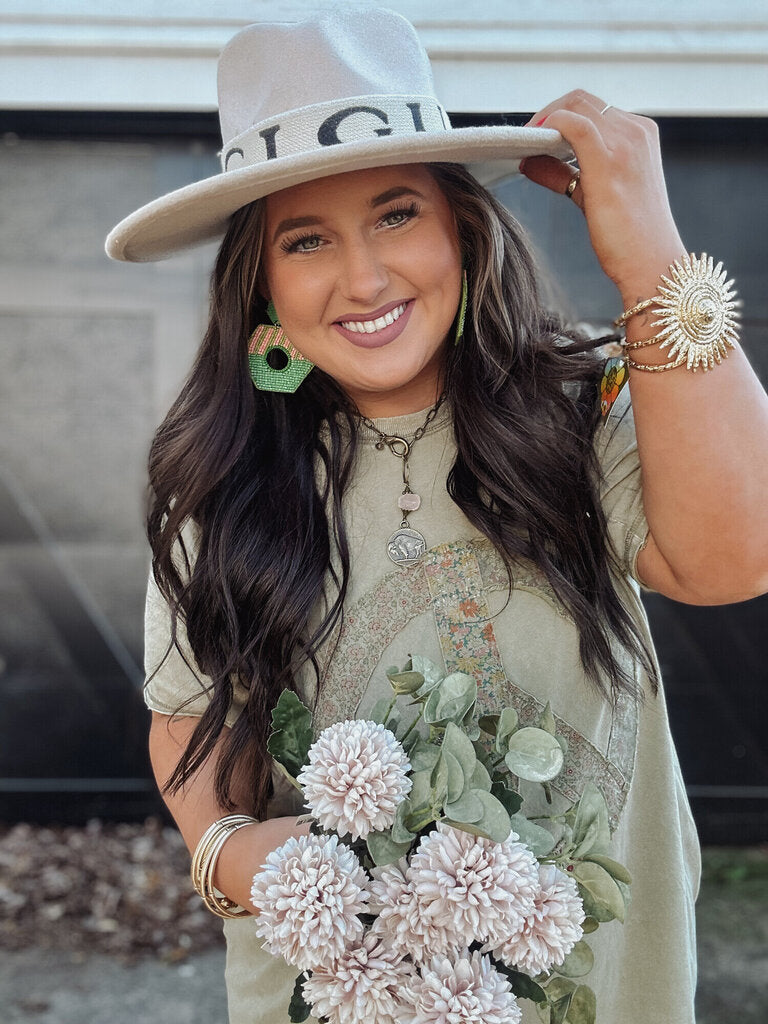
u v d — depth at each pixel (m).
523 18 3.27
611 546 1.26
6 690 4.09
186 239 1.36
